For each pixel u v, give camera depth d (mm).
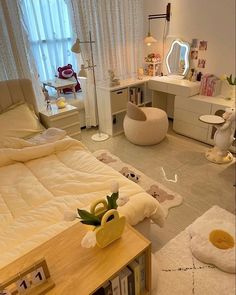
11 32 2707
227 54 3086
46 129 2758
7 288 925
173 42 3607
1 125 2426
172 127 3805
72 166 2010
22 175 1915
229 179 2518
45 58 3383
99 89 3463
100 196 1586
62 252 1085
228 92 3170
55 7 3242
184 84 3309
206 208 2139
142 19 3854
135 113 3066
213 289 1493
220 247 1675
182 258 1692
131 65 3961
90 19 3242
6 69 2828
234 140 2887
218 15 3004
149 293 1286
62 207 1500
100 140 3494
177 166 2787
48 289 938
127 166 2822
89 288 939
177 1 3348
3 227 1398
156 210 1609
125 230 1197
